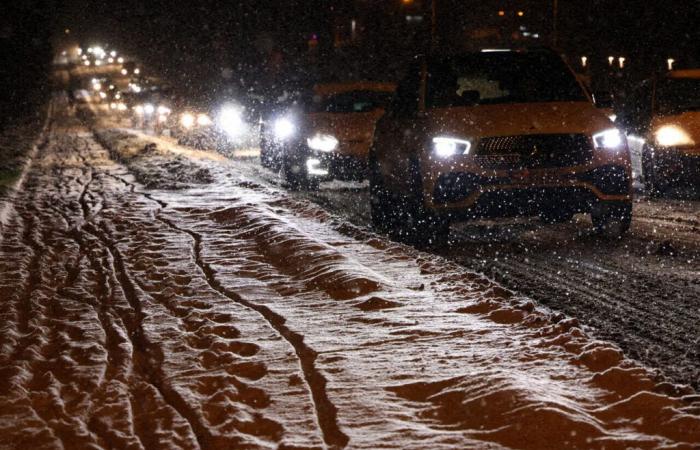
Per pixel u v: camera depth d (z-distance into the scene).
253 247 9.56
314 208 12.23
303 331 6.07
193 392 5.02
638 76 51.28
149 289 7.67
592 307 7.39
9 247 10.15
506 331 5.91
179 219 11.95
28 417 4.66
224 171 19.41
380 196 12.16
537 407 4.34
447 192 10.33
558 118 10.43
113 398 4.99
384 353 5.51
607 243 10.45
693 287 8.03
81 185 18.44
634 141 15.98
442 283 7.44
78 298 7.44
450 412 4.59
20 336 6.31
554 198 10.26
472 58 11.84
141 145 32.28
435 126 10.59
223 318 6.54
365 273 7.54
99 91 102.94
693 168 14.41
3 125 47.94
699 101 15.30
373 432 4.30
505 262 9.44
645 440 4.07
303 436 4.31
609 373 4.86
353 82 17.97
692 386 5.37
